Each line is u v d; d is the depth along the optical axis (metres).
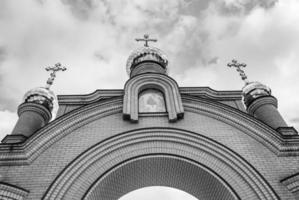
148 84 12.16
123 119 10.90
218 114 11.12
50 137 10.20
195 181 10.19
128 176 10.05
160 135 10.21
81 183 9.02
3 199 8.38
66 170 9.16
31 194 8.67
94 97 12.77
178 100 11.36
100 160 9.58
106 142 9.92
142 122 10.81
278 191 8.84
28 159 9.56
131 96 11.53
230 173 9.34
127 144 9.99
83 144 10.12
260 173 9.23
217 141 10.15
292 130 11.06
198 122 10.94
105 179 9.27
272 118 12.31
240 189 8.98
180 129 10.28
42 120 12.98
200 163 9.59
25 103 13.20
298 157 9.83
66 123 10.63
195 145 9.99
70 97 12.74
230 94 13.16
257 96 13.83
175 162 9.80
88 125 10.77
